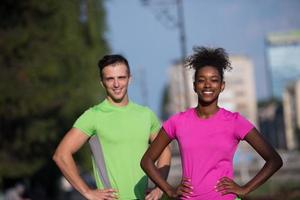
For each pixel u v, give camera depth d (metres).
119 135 7.66
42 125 36.16
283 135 139.38
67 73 35.91
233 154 6.71
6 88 32.88
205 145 6.62
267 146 6.64
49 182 50.16
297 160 79.38
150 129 7.82
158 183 6.77
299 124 127.69
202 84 6.71
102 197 7.50
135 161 7.66
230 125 6.66
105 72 7.74
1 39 33.38
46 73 33.69
